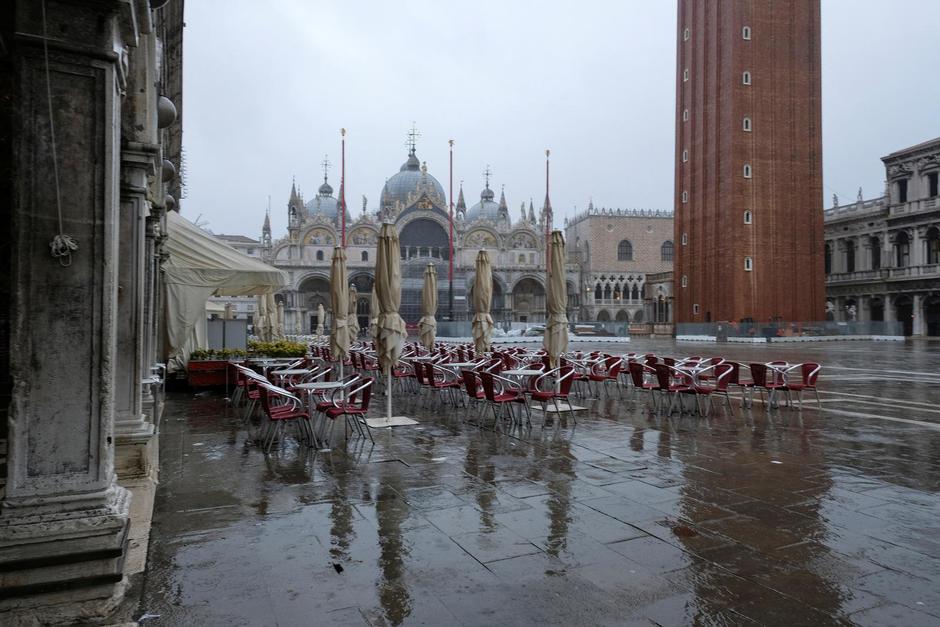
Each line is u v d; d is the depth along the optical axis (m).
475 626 4.29
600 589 4.87
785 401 15.93
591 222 105.12
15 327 4.09
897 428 11.99
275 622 4.34
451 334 61.84
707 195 64.38
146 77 7.15
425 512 6.72
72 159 4.19
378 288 12.45
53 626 4.11
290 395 9.64
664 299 82.88
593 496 7.33
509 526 6.29
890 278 68.75
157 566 5.27
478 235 98.75
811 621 4.38
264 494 7.38
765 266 61.12
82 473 4.27
